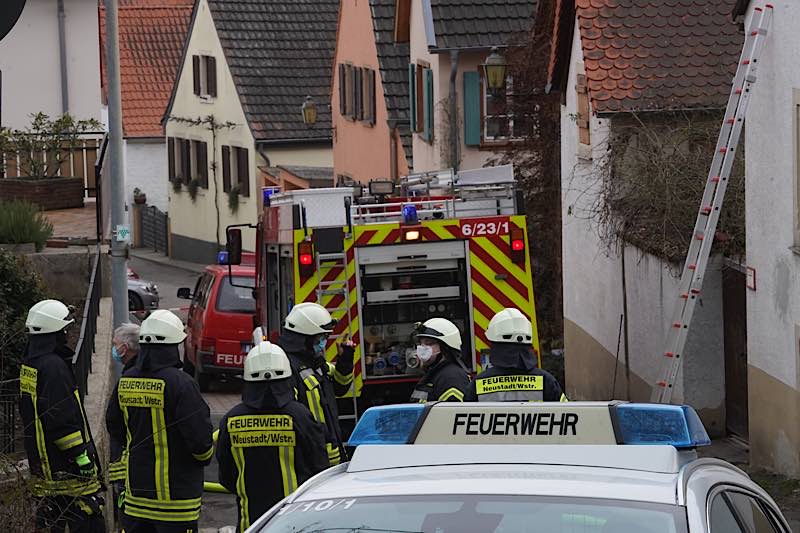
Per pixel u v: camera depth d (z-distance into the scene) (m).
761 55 17.41
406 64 42.53
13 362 15.60
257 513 9.71
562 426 6.27
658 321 21.06
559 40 26.80
